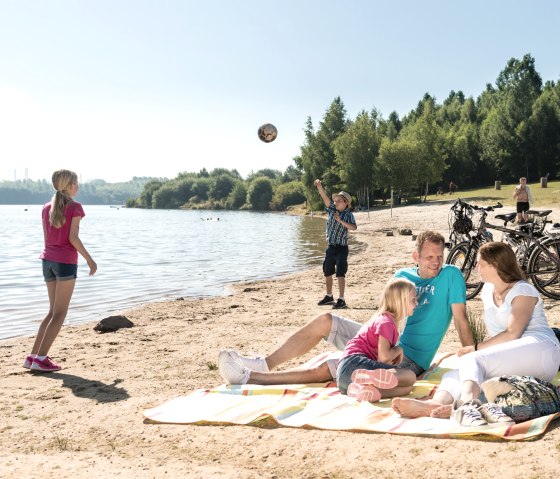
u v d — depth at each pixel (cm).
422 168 7731
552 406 433
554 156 9488
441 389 476
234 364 572
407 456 383
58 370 731
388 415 464
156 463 408
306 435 439
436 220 4419
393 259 2058
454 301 559
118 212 17750
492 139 9800
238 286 1588
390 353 522
